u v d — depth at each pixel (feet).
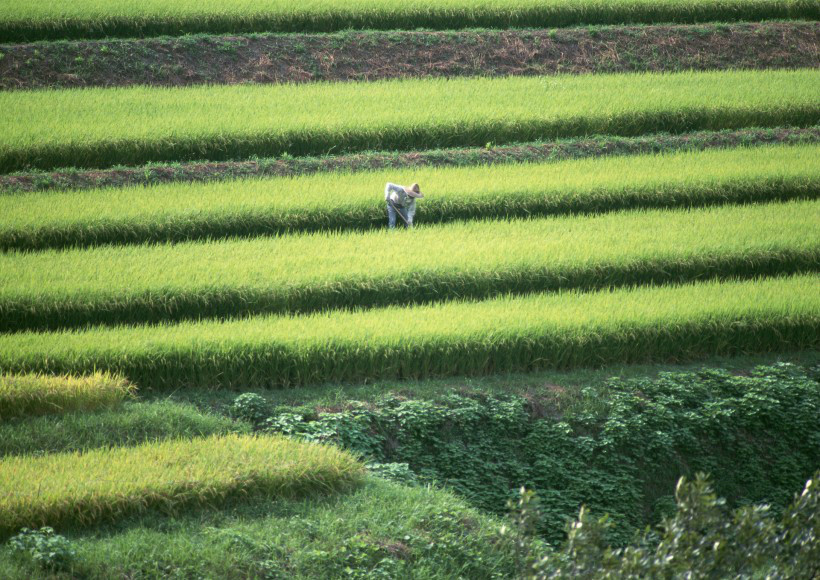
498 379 183.42
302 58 358.64
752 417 176.45
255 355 174.29
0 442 139.85
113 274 202.59
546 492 159.33
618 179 277.03
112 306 190.70
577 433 170.30
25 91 319.06
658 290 215.72
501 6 394.11
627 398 175.42
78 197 248.11
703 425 172.35
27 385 150.92
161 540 116.78
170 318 196.03
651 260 225.56
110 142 276.62
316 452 139.95
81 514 118.83
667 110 327.47
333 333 180.75
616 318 193.77
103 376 161.79
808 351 205.46
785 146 316.19
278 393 172.65
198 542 117.80
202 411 163.84
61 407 151.64
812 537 85.66
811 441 176.24
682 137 321.52
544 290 219.00
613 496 160.35
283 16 372.58
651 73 374.02
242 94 328.70
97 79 333.83
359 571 117.29
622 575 80.94
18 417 148.66
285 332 180.75
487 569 124.36
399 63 365.61
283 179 270.46
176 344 172.04
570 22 401.90
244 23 368.48
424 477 155.84
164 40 351.87
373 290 207.21
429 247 228.02
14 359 163.32
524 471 162.20
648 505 164.25
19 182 257.55
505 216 262.88
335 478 136.26
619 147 311.68
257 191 257.75
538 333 187.01
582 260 221.46
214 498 127.34
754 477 170.50
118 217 233.35
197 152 285.64
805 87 357.41
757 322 200.64
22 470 125.90
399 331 182.80
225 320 198.49
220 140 286.66
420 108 319.47
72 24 348.59
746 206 272.51
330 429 156.35
